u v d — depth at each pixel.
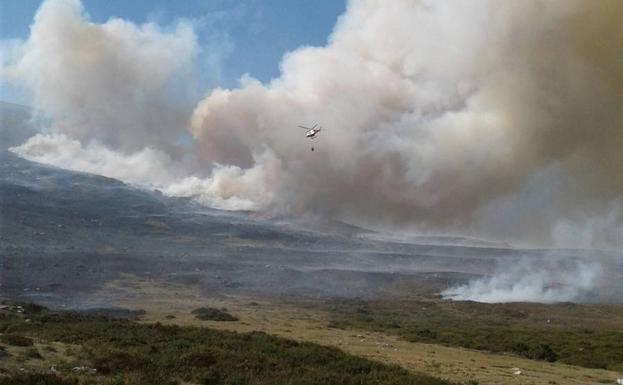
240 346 21.11
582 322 43.78
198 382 15.30
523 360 25.89
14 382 12.98
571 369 23.80
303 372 17.31
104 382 13.83
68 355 17.17
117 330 23.11
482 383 18.16
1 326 22.77
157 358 17.55
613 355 27.77
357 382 16.33
